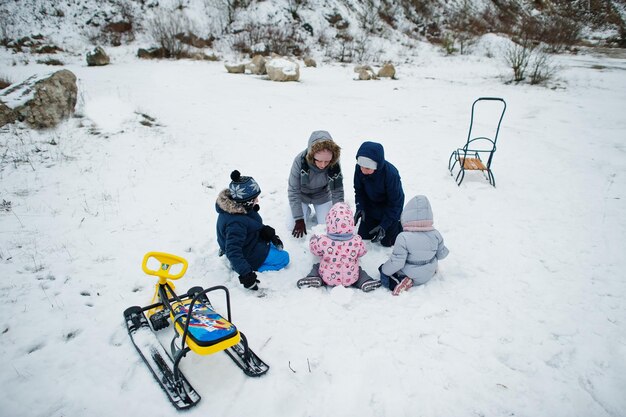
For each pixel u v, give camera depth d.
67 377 2.60
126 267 3.77
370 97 13.37
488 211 5.20
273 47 25.02
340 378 2.66
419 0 33.22
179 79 14.88
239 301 3.36
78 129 7.52
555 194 5.70
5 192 5.02
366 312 3.27
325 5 29.16
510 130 9.20
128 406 2.43
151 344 2.82
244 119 9.52
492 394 2.58
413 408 2.47
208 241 4.30
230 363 2.76
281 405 2.47
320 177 4.23
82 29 23.36
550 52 26.25
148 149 7.00
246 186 3.30
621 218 4.98
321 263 3.57
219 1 27.30
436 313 3.25
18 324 3.00
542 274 3.86
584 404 2.52
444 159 7.18
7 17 21.72
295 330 3.06
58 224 4.43
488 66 23.20
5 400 2.42
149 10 25.69
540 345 2.97
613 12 38.47
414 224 3.35
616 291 3.61
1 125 6.85
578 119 10.22
